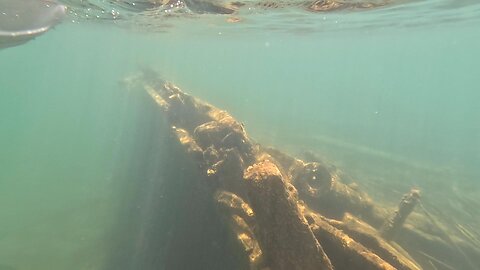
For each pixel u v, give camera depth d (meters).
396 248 8.03
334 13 18.56
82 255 13.55
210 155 9.08
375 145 30.33
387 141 33.00
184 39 42.00
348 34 35.00
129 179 18.97
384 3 15.92
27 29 6.06
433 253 9.80
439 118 59.78
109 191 19.77
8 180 22.56
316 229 6.55
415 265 7.48
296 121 40.97
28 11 6.45
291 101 73.06
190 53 81.75
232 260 7.25
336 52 77.56
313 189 9.54
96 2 15.80
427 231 10.23
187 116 12.61
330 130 36.91
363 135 35.53
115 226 15.31
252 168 5.41
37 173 23.95
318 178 9.78
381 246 7.47
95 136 35.66
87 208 17.75
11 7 6.26
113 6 16.66
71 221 16.44
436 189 19.12
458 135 40.09
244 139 9.34
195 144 9.95
